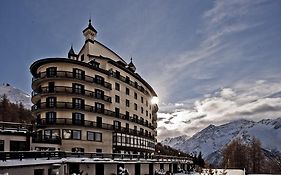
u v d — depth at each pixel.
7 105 115.44
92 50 67.50
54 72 55.72
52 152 37.19
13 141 41.03
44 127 53.28
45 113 54.69
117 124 64.88
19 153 31.97
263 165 116.62
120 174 44.38
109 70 64.62
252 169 116.62
